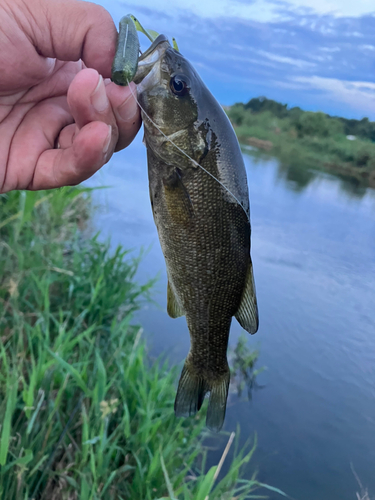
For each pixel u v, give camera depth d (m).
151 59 0.25
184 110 0.25
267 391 0.51
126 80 0.22
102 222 0.86
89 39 0.24
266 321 0.66
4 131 0.27
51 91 0.29
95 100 0.22
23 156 0.27
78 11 0.24
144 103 0.25
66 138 0.28
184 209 0.26
